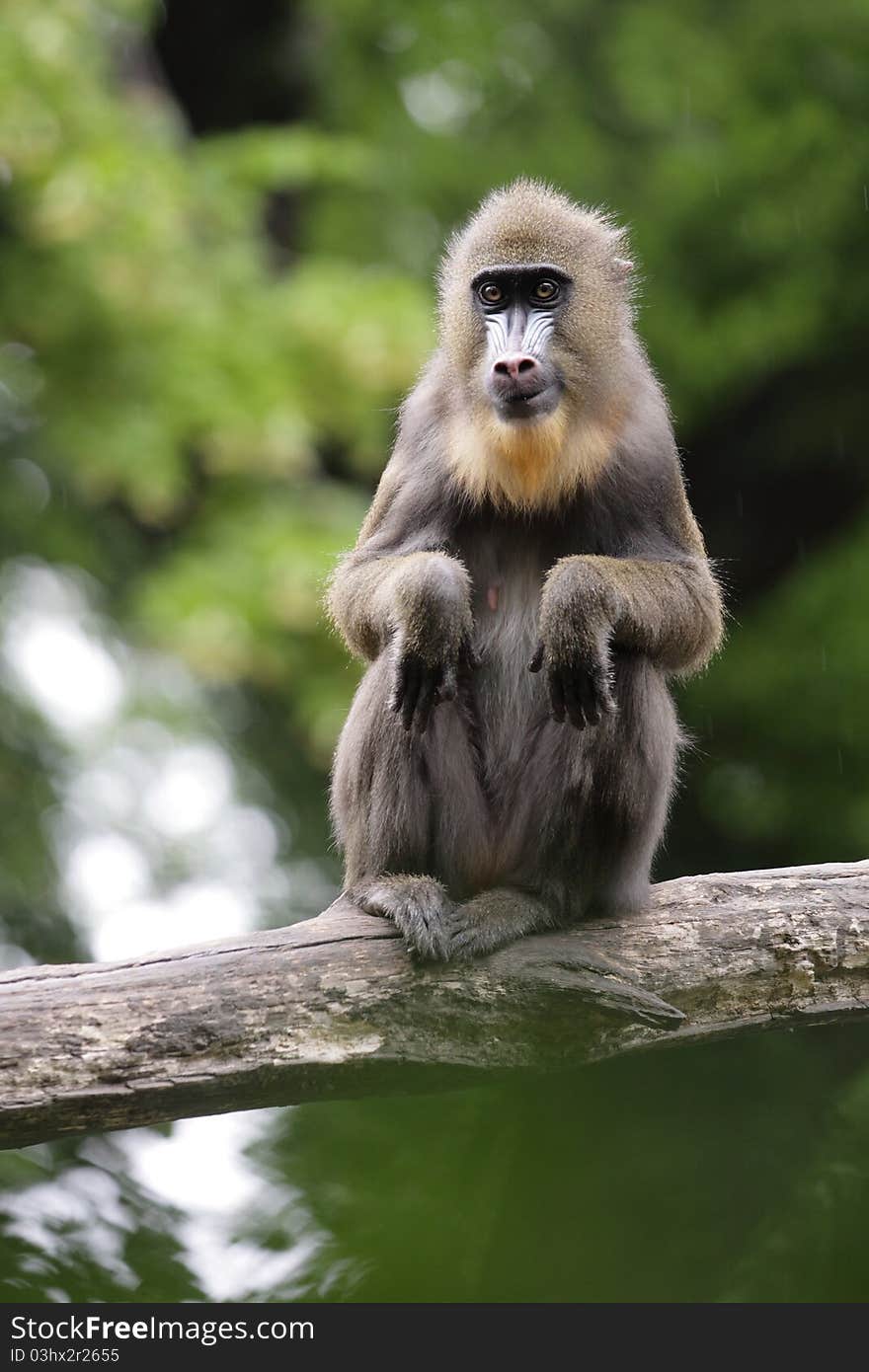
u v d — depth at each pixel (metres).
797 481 26.55
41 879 20.48
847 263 23.59
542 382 10.72
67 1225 9.58
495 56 25.77
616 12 25.77
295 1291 8.88
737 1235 8.80
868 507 24.36
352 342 20.83
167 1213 9.75
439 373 11.45
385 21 25.73
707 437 26.30
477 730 10.98
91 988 8.89
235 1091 9.00
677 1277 8.39
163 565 21.02
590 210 12.18
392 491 11.45
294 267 23.16
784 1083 12.61
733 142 23.62
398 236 24.94
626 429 11.15
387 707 10.31
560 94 25.83
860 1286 8.45
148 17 21.89
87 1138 10.55
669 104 24.50
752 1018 9.82
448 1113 9.55
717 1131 10.37
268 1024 9.04
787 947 9.82
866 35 23.61
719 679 22.86
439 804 10.53
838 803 22.59
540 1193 8.65
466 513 11.20
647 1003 9.34
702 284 24.03
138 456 20.16
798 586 23.33
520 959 9.50
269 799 24.00
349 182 24.09
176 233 20.64
